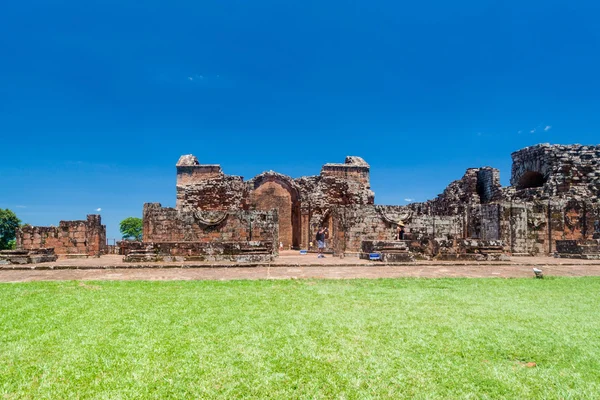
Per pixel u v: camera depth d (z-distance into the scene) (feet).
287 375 19.39
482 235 104.94
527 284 46.60
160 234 86.07
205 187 132.16
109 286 43.62
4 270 60.03
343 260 72.74
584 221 102.06
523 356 22.11
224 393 17.53
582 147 115.65
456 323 28.32
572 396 17.46
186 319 29.07
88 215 93.50
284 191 138.82
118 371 19.75
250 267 62.39
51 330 26.30
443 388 18.19
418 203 159.22
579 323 28.53
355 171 150.10
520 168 128.36
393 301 35.83
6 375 19.15
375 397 17.26
